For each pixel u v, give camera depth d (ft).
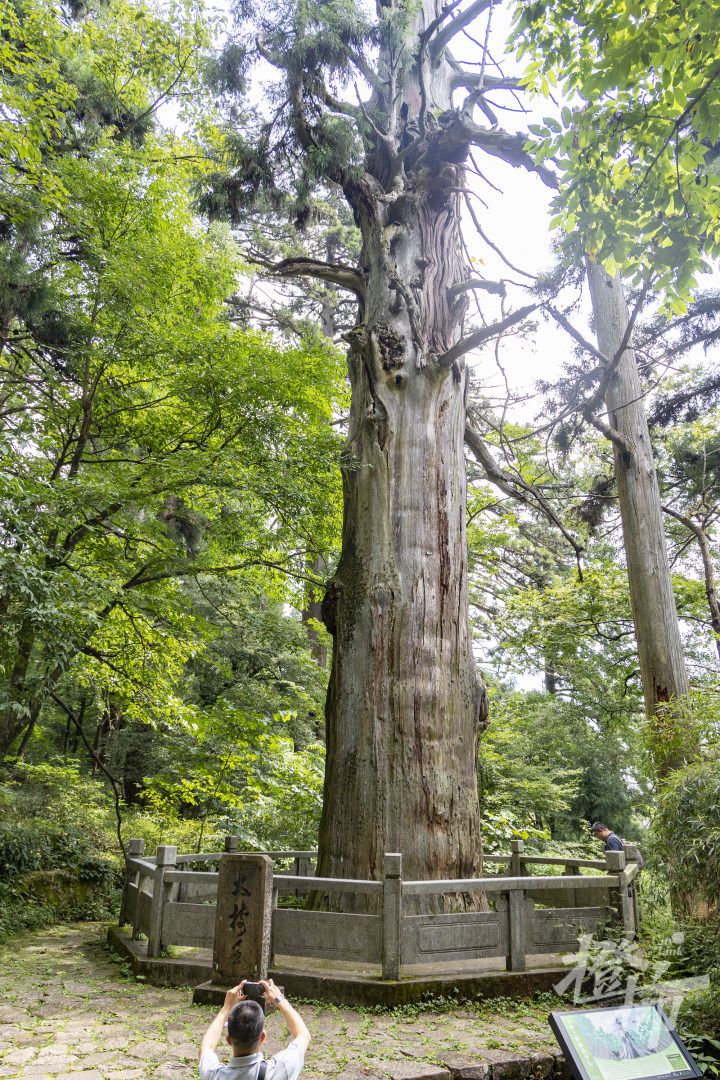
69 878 32.73
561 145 17.24
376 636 24.68
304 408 31.76
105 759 57.72
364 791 23.17
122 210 29.81
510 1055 14.23
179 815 46.42
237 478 29.12
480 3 33.04
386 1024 15.88
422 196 31.24
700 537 43.14
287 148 29.19
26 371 34.01
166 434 32.14
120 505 29.17
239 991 9.97
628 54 14.98
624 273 17.95
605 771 57.93
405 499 26.27
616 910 20.29
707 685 37.24
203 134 41.52
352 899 22.22
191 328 30.91
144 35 38.37
